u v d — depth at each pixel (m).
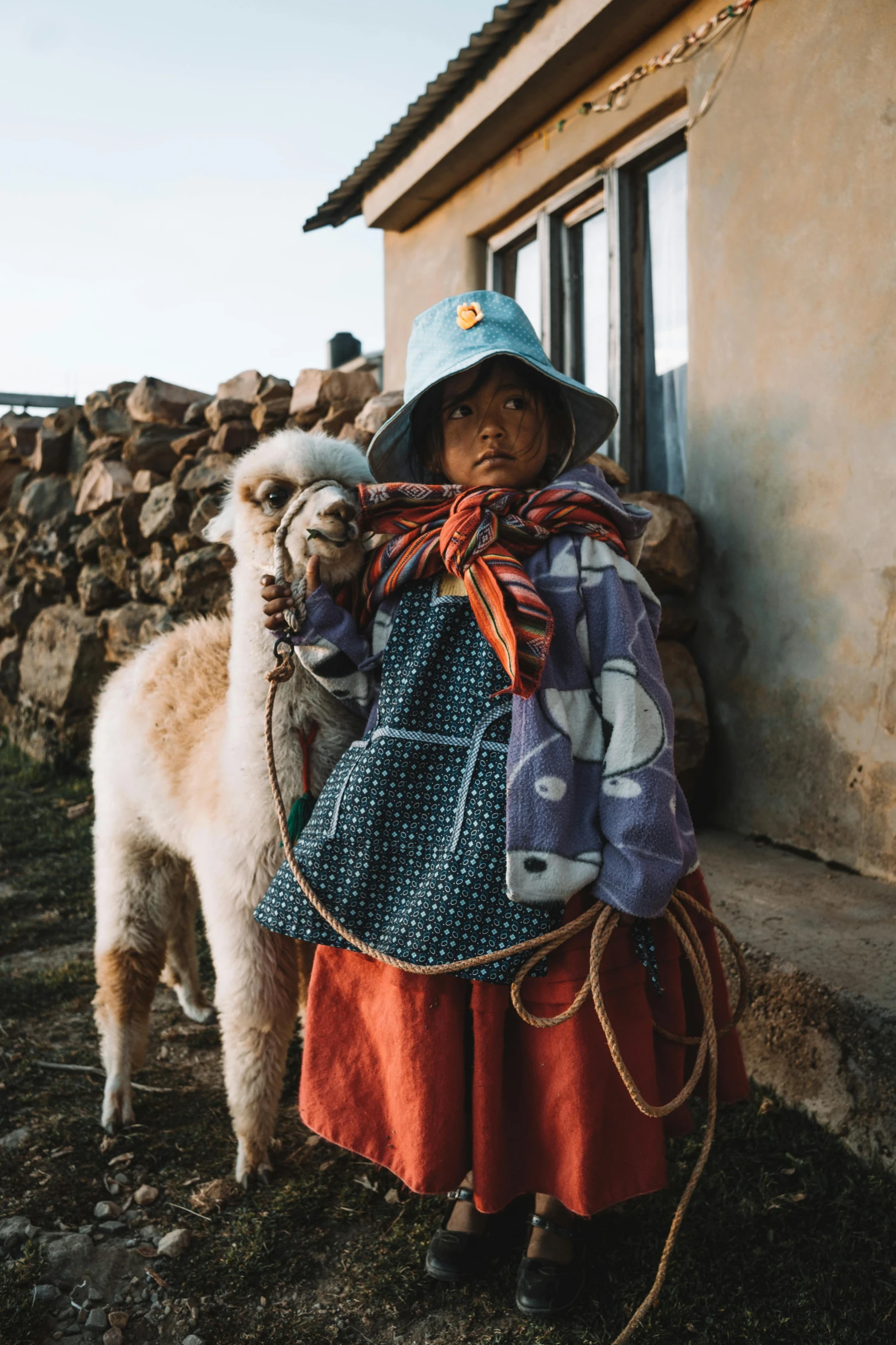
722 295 3.55
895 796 2.90
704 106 3.61
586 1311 1.73
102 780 2.54
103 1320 1.76
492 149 5.03
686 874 1.52
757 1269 1.82
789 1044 2.31
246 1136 2.11
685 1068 1.80
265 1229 1.98
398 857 1.56
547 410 1.81
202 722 2.28
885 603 2.93
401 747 1.57
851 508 3.04
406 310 6.18
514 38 4.36
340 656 1.75
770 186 3.33
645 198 4.42
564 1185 1.54
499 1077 1.56
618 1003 1.55
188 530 5.47
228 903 2.00
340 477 1.94
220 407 5.71
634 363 4.51
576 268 4.92
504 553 1.55
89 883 4.25
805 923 2.58
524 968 1.47
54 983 3.20
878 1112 2.08
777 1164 2.13
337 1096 1.68
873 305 2.95
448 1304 1.78
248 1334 1.73
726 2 3.57
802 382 3.21
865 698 3.00
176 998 3.15
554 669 1.52
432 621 1.62
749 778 3.48
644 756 1.48
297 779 1.97
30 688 6.54
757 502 3.41
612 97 3.91
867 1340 1.64
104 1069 2.68
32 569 7.08
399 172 5.57
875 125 2.92
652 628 1.65
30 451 7.95
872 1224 1.92
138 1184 2.16
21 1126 2.39
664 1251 1.50
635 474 4.53
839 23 3.03
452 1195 2.02
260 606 1.96
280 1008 2.05
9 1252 1.94
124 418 6.61
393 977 1.57
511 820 1.44
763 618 3.39
